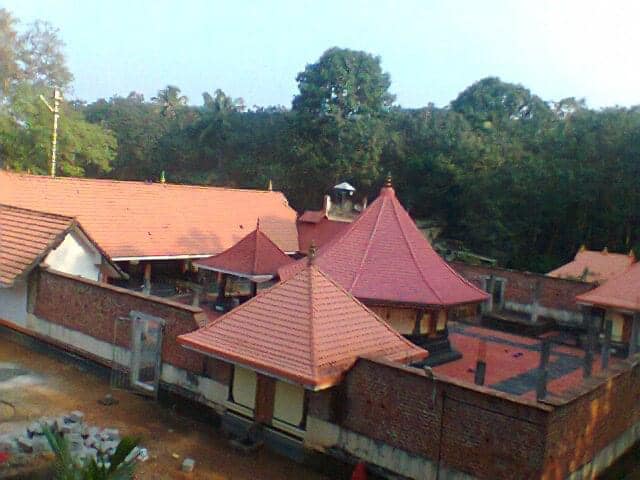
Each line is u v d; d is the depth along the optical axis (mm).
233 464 13203
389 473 12219
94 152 43812
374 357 12695
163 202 31672
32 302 20422
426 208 51406
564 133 46438
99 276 22891
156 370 16438
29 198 26859
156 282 30562
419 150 53125
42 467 11430
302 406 13555
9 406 15000
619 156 41219
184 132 64312
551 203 42375
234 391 14758
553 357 23062
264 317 14078
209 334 14188
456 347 23375
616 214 40344
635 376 14578
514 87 61656
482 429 11047
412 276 20406
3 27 39781
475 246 45938
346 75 53844
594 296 23922
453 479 11391
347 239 21625
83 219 27578
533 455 10445
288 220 36594
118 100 76000
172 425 15039
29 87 40031
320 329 13273
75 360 18797
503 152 49562
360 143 52062
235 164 59062
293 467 13328
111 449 12375
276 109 67625
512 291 30312
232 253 26453
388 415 12258
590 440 12367
